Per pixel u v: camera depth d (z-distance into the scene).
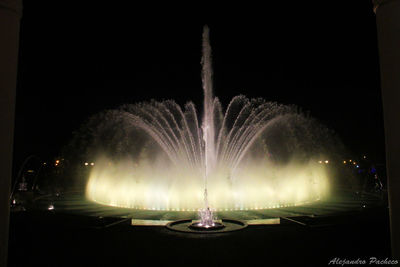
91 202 16.41
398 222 3.66
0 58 3.77
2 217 3.70
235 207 14.30
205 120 21.39
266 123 24.55
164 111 23.72
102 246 7.57
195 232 8.76
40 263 6.44
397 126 3.71
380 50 3.95
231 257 6.80
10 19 3.88
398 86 3.72
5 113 3.76
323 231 8.82
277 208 13.99
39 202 15.95
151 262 6.52
